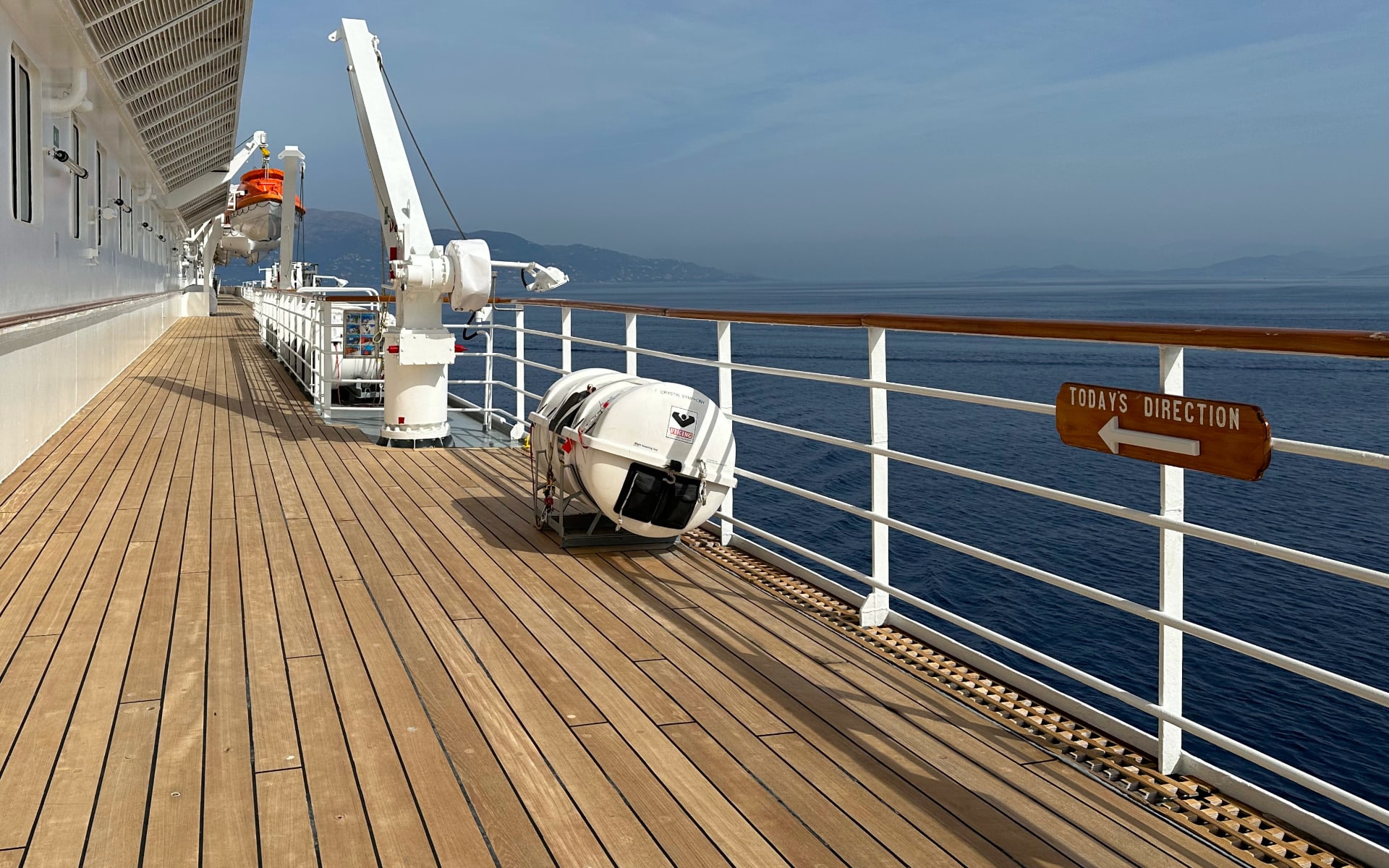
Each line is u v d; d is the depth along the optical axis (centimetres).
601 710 294
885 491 369
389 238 797
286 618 372
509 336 7100
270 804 233
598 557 471
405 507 572
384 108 770
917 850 220
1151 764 263
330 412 967
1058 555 1282
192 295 3316
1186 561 1258
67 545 473
